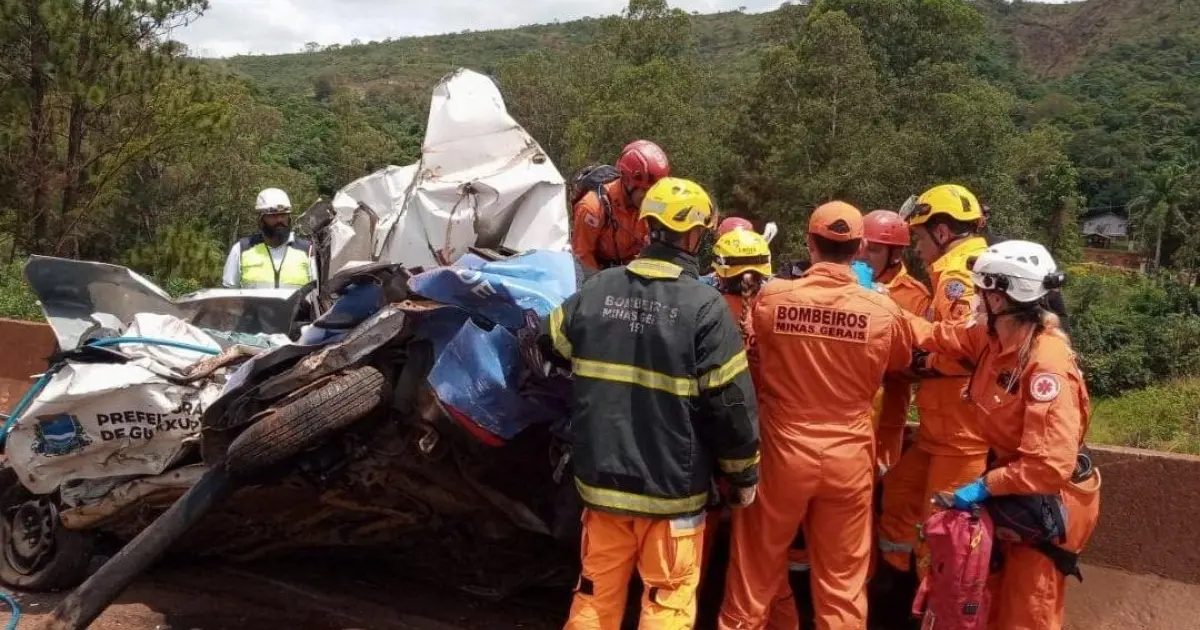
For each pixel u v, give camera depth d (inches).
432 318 176.9
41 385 211.2
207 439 182.9
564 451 174.7
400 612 208.2
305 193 2228.1
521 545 199.6
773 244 1544.0
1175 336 1300.4
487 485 182.5
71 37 663.1
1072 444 151.6
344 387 172.6
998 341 163.2
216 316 244.1
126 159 746.8
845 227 171.2
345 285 187.5
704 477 157.1
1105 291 1815.9
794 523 175.3
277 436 170.7
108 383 199.0
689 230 157.0
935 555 160.7
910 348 176.7
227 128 780.0
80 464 204.5
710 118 1849.2
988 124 1407.5
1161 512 202.2
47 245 740.7
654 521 154.1
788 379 173.3
